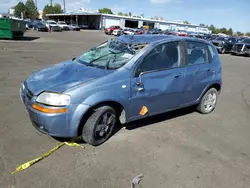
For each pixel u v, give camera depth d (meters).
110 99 3.31
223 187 2.81
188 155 3.42
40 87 3.24
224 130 4.39
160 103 4.03
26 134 3.65
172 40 4.14
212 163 3.27
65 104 3.03
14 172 2.79
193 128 4.37
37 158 3.07
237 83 8.81
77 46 17.98
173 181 2.85
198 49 4.62
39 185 2.62
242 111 5.57
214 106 5.30
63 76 3.46
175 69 4.11
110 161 3.14
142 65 3.66
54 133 3.13
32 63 9.52
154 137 3.88
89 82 3.20
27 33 29.70
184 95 4.42
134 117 3.76
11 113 4.38
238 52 20.94
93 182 2.73
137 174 2.92
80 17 64.62
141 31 39.22
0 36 19.20
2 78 6.76
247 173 3.10
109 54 3.96
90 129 3.31
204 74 4.68
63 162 3.05
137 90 3.60
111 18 55.47
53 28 39.22
